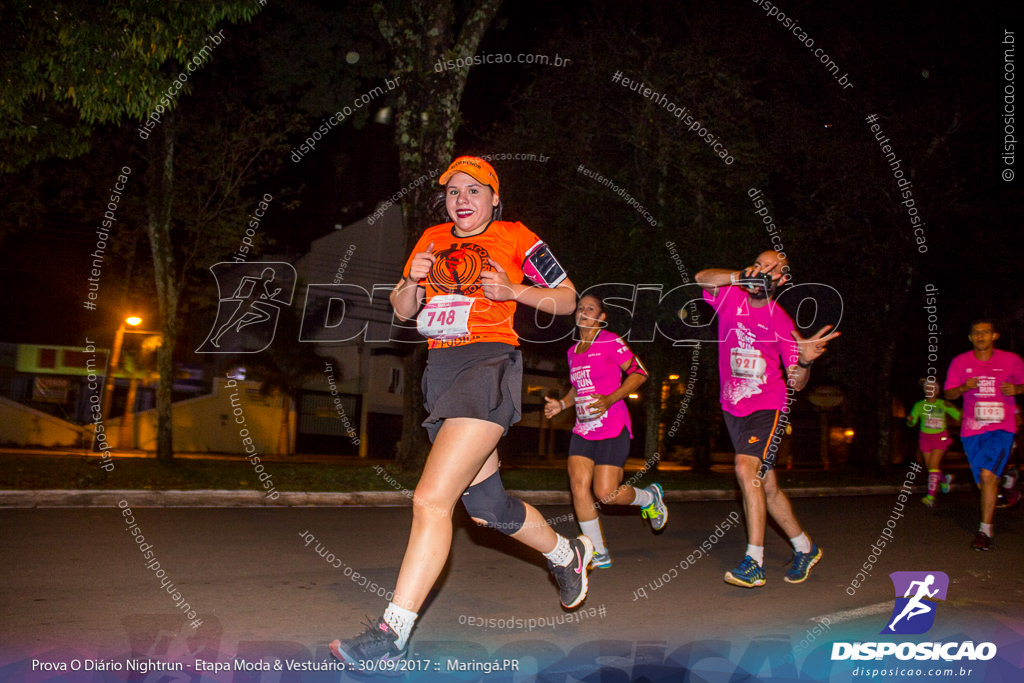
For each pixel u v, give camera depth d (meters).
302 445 25.95
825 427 28.92
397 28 12.99
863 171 17.66
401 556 6.50
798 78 17.31
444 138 12.91
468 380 3.66
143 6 9.27
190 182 16.27
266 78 14.95
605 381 6.30
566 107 16.38
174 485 10.15
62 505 8.77
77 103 9.87
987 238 18.75
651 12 16.03
